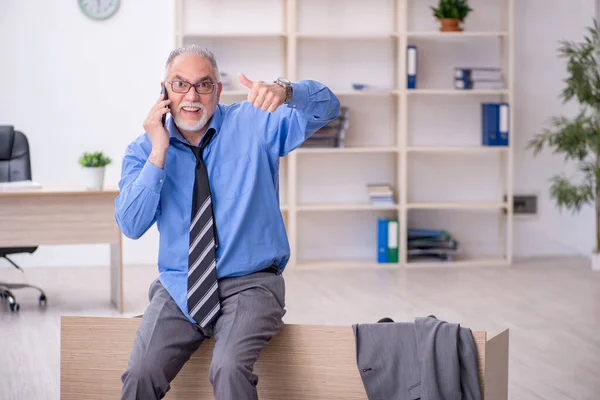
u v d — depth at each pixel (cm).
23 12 712
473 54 755
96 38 722
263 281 279
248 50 733
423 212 769
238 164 283
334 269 727
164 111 274
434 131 761
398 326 275
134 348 269
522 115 773
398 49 735
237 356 259
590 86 689
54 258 733
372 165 759
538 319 539
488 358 271
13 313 550
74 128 726
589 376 416
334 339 279
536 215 782
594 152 709
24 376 410
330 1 741
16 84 716
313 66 743
